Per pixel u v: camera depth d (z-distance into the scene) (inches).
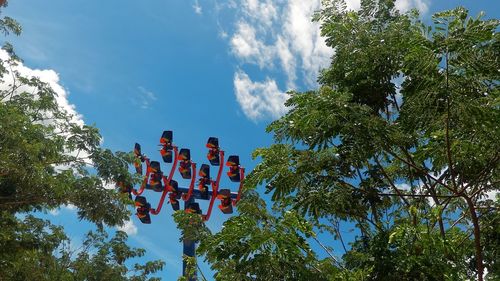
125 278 983.0
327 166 357.1
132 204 693.9
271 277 310.0
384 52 366.9
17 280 695.1
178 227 398.0
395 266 312.7
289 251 305.3
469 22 295.7
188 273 404.8
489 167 343.9
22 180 609.9
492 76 312.0
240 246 309.7
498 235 377.7
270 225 318.7
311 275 309.1
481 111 295.6
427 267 308.0
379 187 384.5
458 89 300.2
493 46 313.9
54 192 642.8
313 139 346.6
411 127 332.8
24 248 688.4
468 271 368.5
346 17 398.6
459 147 336.2
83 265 908.0
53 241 780.0
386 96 381.7
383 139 339.6
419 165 390.3
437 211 334.3
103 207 668.7
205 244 316.2
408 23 376.5
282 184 363.3
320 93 330.3
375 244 325.7
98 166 681.6
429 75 306.5
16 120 626.2
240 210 328.5
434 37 304.2
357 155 343.9
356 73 379.2
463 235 394.3
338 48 389.1
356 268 329.7
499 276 344.8
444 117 312.5
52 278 785.6
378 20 407.2
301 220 339.9
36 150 617.6
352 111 328.8
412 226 333.1
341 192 358.3
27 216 765.3
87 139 682.8
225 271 331.3
